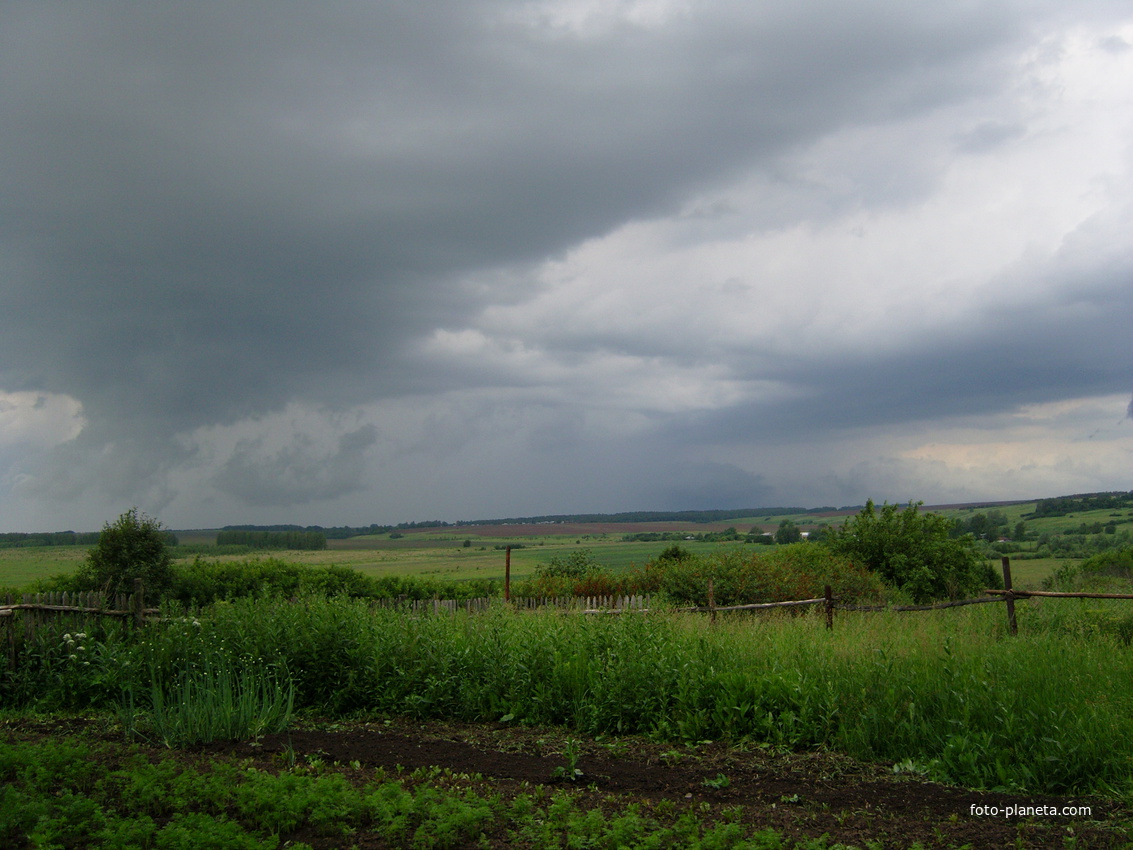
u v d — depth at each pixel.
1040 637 9.75
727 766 6.70
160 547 15.89
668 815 5.51
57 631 10.16
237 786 5.73
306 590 16.38
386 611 10.97
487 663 9.06
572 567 23.44
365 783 6.19
